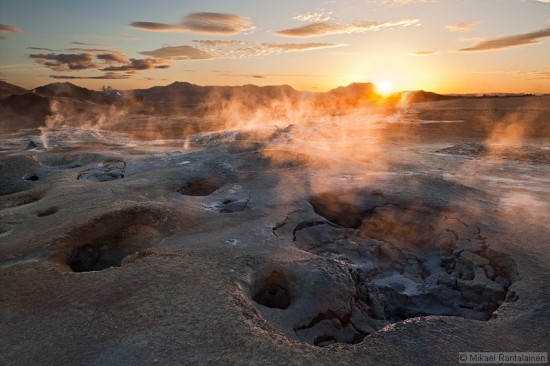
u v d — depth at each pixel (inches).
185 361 188.7
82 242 348.2
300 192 478.0
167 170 613.3
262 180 539.8
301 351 198.1
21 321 227.6
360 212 442.0
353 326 255.3
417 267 365.4
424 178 533.3
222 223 386.6
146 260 298.5
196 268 280.7
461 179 599.5
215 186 540.7
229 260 295.3
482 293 292.7
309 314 246.5
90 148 913.5
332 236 392.5
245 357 191.2
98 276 275.4
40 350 201.8
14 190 620.1
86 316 227.8
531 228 364.5
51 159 779.4
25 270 290.0
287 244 335.0
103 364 189.6
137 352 195.9
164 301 237.9
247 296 252.7
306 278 272.8
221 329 210.8
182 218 394.3
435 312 298.7
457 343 208.4
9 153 1007.6
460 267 328.8
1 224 405.7
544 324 223.9
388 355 198.2
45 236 351.9
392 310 303.6
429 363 193.2
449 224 386.9
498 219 389.4
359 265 357.7
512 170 682.2
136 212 394.6
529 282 271.6
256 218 398.0
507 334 216.5
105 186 532.4
